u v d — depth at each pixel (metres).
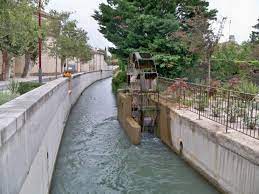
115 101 32.06
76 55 42.50
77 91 33.34
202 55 20.38
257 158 7.34
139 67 19.17
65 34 36.31
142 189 10.08
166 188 10.09
